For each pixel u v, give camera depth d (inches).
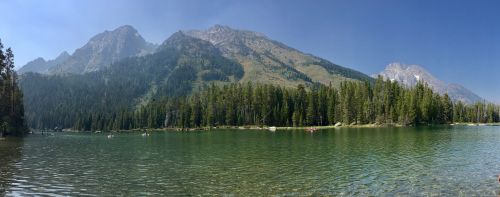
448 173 1873.8
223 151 3248.0
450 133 5049.2
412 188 1560.0
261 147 3543.3
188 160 2655.0
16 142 4800.7
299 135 5452.8
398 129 6505.9
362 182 1716.3
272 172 2046.0
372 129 6732.3
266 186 1681.8
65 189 1697.8
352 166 2181.3
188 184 1769.2
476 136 4394.7
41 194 1605.6
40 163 2571.4
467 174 1836.9
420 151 2827.3
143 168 2297.0
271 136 5388.8
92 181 1876.2
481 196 1397.6
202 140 4881.9
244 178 1884.8
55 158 2881.4
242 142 4286.4
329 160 2461.9
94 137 6732.3
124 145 4311.0
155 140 5241.1
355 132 5812.0
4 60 5935.0
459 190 1498.5
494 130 5866.1
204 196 1526.8
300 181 1775.3
